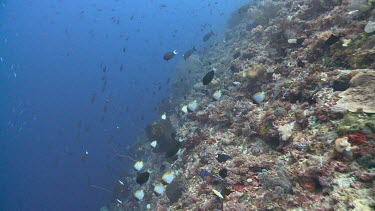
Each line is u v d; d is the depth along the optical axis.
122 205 13.64
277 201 3.97
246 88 8.88
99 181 24.47
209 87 12.21
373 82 4.09
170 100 20.80
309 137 4.55
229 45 19.56
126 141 26.22
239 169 5.47
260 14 15.66
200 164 7.55
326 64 6.01
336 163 3.55
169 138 10.66
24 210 30.77
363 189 3.06
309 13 9.41
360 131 3.53
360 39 5.64
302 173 3.87
